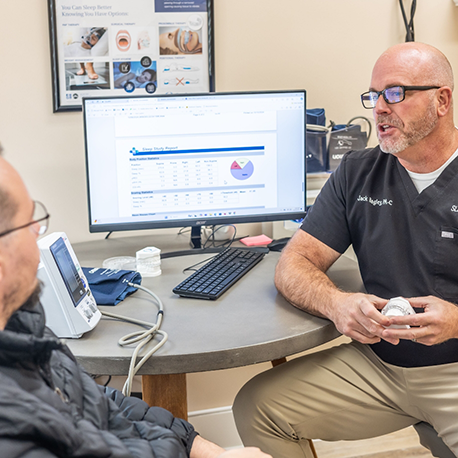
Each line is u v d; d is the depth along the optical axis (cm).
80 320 108
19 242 62
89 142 154
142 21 174
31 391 62
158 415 93
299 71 192
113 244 176
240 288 137
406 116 129
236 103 159
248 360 105
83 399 76
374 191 142
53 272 106
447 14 200
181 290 130
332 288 126
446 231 130
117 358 101
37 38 169
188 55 179
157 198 161
